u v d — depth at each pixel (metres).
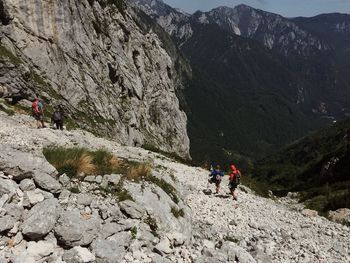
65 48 64.44
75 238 9.48
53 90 56.41
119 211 11.49
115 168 13.64
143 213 12.04
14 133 18.41
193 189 24.67
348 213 34.75
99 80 72.44
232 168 24.50
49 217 9.59
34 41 58.03
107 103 70.69
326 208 39.56
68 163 12.48
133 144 75.94
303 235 19.20
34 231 9.19
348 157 74.38
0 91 38.47
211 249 12.34
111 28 85.69
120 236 10.40
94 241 9.78
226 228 17.25
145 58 102.88
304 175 95.56
